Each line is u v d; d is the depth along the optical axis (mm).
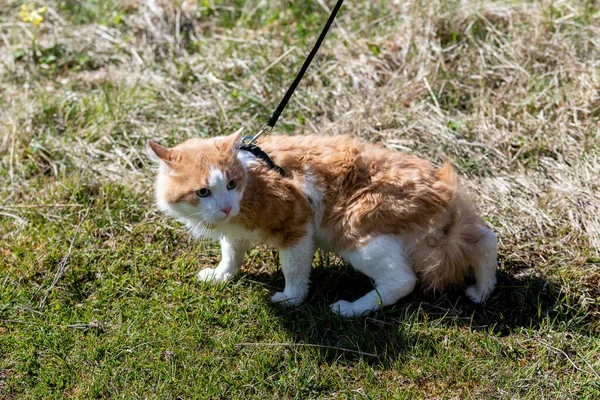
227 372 1565
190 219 1623
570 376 1556
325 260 1772
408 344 1600
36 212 1875
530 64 2154
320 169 1639
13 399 1530
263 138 1702
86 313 1658
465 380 1554
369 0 2422
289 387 1543
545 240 1803
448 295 1706
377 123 2062
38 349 1601
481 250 1652
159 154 1578
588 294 1686
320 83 2164
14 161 1997
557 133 2002
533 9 2268
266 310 1664
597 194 1870
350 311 1653
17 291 1698
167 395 1527
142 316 1659
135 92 2170
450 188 1637
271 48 2271
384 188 1619
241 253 1716
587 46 2172
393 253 1622
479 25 2236
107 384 1542
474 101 2104
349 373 1566
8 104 2156
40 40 2387
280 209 1604
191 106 2137
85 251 1785
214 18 2430
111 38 2381
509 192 1907
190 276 1746
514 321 1660
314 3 2432
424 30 2234
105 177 1962
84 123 2102
